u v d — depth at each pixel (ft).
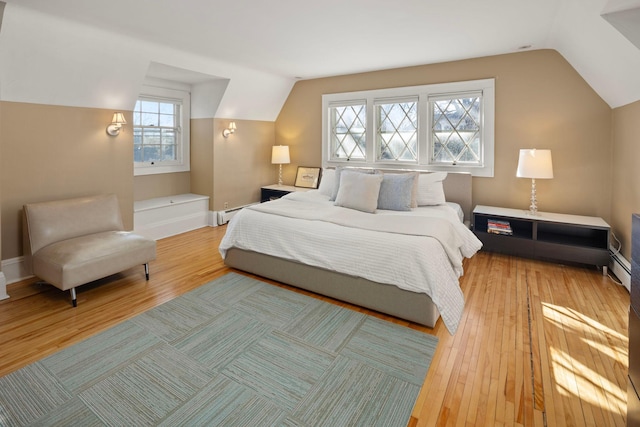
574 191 12.70
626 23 7.42
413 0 8.59
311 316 8.52
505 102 13.53
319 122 18.22
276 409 5.50
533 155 11.97
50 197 11.03
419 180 12.98
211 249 13.87
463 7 9.05
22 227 10.43
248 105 17.65
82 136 11.71
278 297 9.57
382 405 5.62
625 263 10.36
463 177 14.26
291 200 13.33
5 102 9.86
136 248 10.17
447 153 15.07
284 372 6.40
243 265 11.18
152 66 13.15
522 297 9.55
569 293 9.77
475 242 10.54
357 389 5.98
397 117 16.11
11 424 5.15
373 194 11.59
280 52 13.07
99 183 12.34
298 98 18.83
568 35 10.27
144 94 15.23
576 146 12.52
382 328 8.01
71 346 7.13
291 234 10.02
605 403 5.63
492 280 10.77
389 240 8.60
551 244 11.78
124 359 6.71
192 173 17.87
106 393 5.80
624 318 8.35
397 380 6.22
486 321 8.29
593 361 6.72
